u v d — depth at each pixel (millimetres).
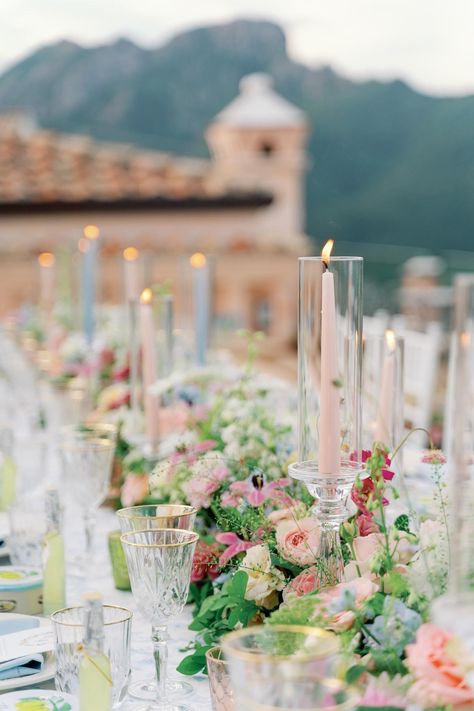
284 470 1858
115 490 2510
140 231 8945
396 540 1331
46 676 1417
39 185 9062
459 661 1046
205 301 3154
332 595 1227
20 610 1749
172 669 1524
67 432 2258
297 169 9727
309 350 1384
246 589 1434
